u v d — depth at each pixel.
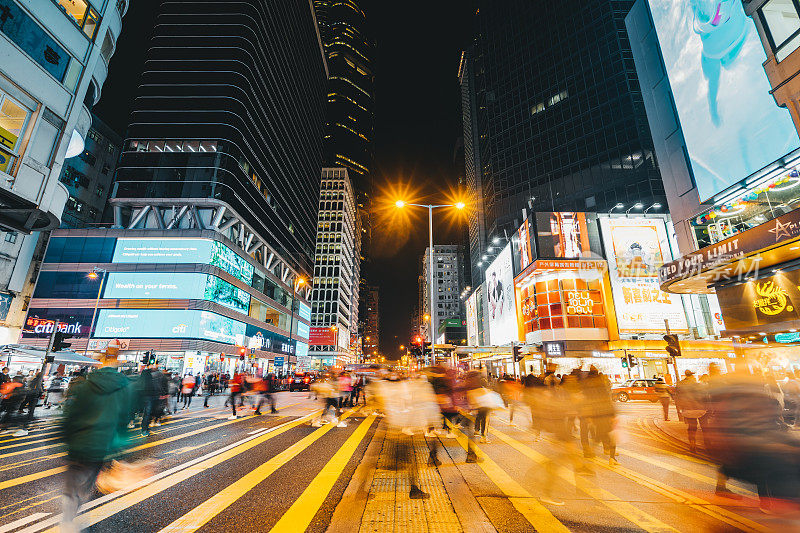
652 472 6.68
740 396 4.20
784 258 15.29
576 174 62.25
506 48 78.25
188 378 19.12
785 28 14.30
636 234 34.19
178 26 56.66
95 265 42.88
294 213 79.94
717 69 17.61
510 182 71.19
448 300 133.50
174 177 48.38
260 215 59.75
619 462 7.50
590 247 34.25
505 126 74.50
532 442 9.62
